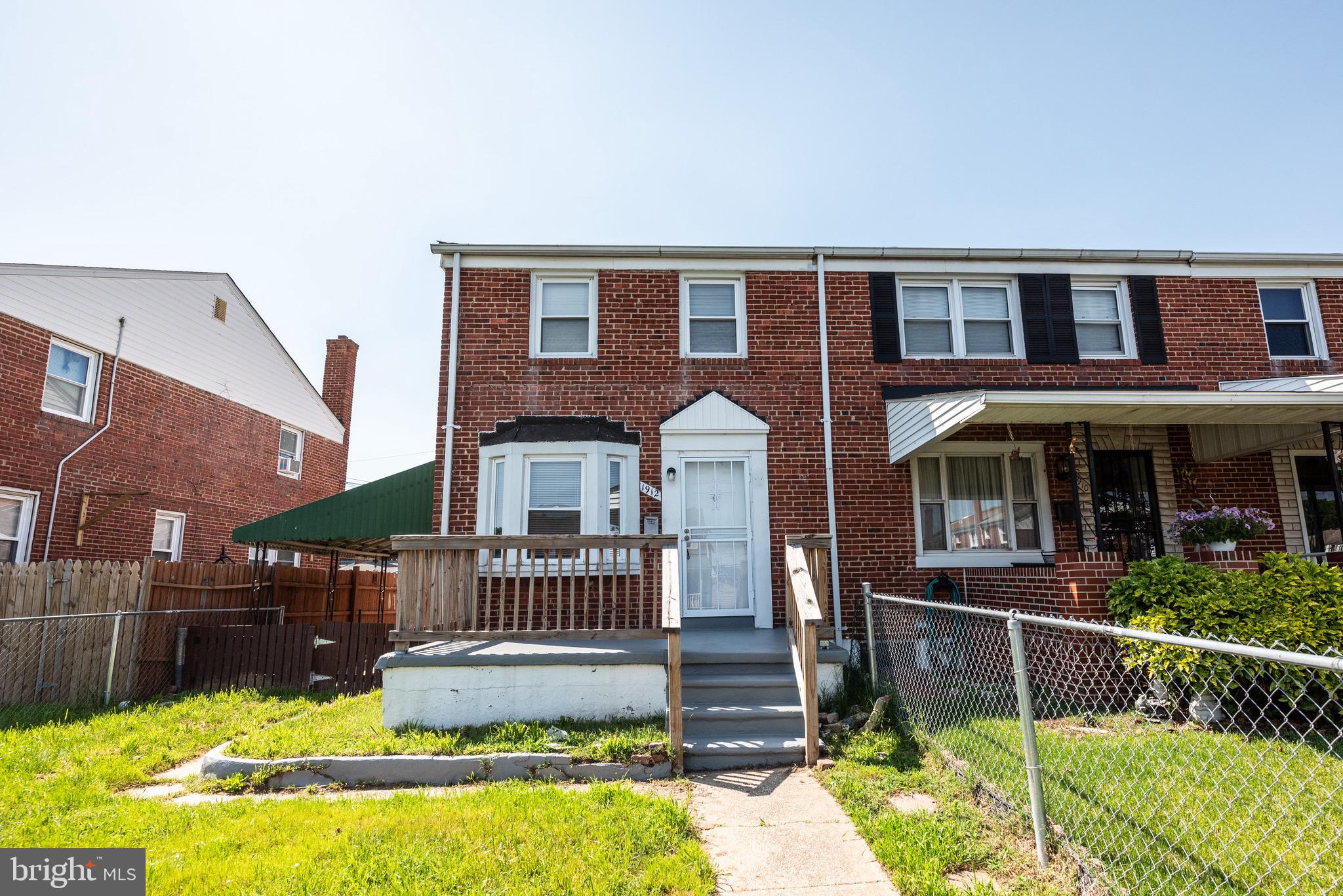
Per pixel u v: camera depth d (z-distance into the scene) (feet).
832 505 32.94
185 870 12.59
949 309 35.76
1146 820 12.67
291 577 45.65
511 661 21.71
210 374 51.29
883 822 14.51
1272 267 36.22
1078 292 36.19
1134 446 34.12
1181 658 19.79
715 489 32.94
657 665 22.00
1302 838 12.30
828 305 34.99
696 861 13.09
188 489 48.78
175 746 22.52
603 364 33.65
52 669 29.99
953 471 34.01
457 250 34.06
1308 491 34.73
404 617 22.06
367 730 21.18
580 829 14.24
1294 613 20.29
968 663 28.84
